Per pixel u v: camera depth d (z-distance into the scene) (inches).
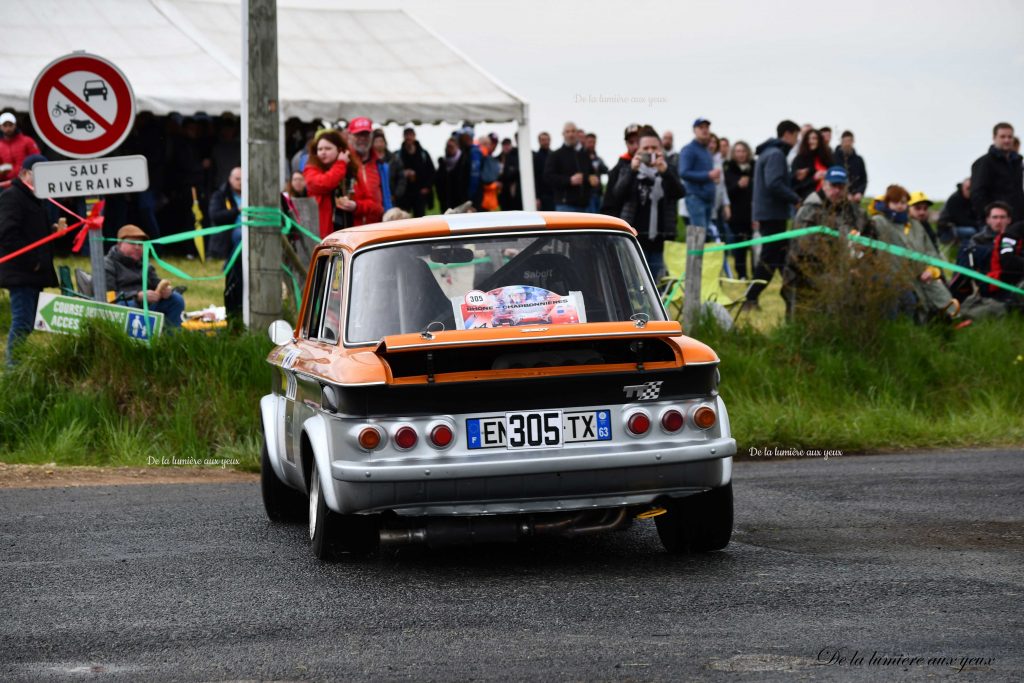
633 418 606.2
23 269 1222.3
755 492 877.2
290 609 567.8
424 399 596.1
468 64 2363.4
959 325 1376.7
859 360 1257.4
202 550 704.4
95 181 1138.0
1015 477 920.3
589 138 2288.4
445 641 508.7
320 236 1333.7
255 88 1179.9
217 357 1137.4
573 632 516.4
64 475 995.3
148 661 493.0
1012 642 488.4
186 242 2199.8
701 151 1828.2
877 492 866.1
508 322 638.5
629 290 657.0
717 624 522.9
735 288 1529.3
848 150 2165.4
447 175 2417.6
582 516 634.2
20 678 474.3
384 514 633.0
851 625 517.7
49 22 2196.1
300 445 676.7
